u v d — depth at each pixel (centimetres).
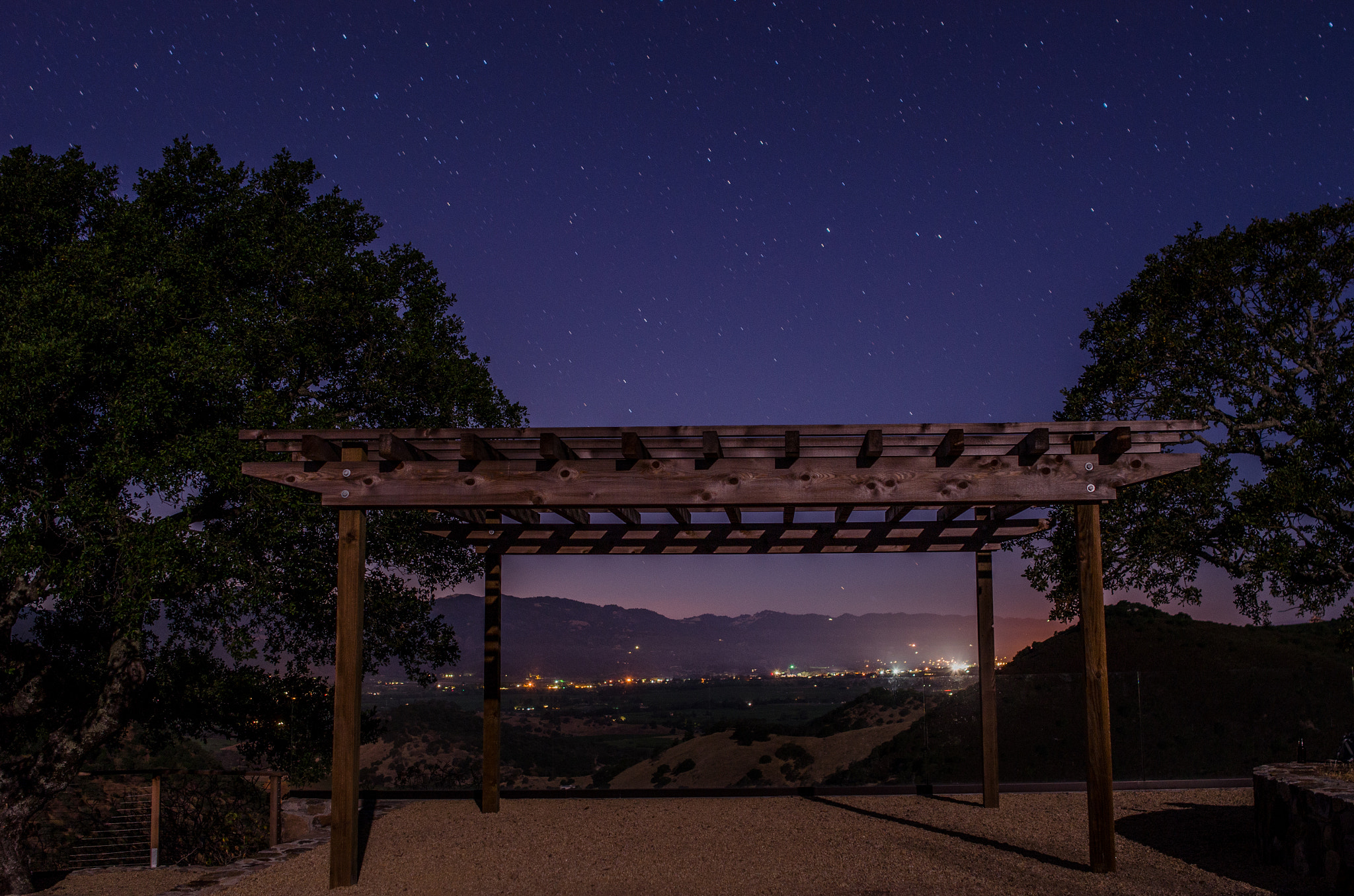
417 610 1369
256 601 1069
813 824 904
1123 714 1808
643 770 2606
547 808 1022
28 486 1015
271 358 1238
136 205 1230
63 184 1256
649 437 665
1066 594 1503
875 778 1811
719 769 2348
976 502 677
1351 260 1452
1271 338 1495
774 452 674
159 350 1002
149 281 1037
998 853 763
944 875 689
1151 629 2380
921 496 667
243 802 1319
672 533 955
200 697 1230
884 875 695
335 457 705
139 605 948
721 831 879
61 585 977
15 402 948
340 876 684
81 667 1218
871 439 650
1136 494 1421
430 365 1368
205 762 1945
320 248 1313
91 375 998
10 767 1091
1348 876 616
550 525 971
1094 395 1548
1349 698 1881
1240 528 1348
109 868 978
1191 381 1482
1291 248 1503
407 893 671
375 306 1329
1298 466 1352
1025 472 672
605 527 968
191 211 1369
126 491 1038
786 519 954
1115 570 1472
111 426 1003
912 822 910
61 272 1058
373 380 1337
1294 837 686
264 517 1076
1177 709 1861
